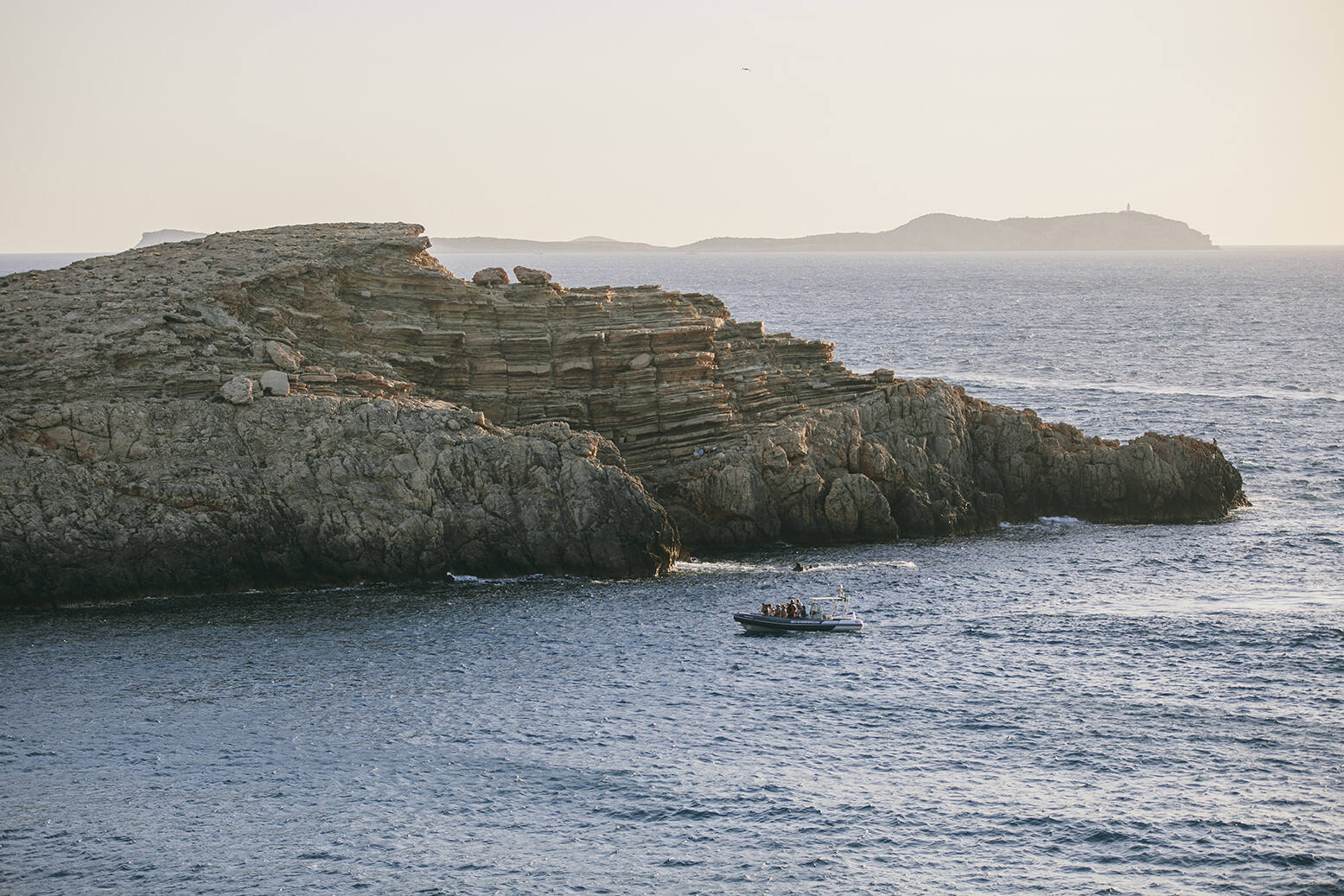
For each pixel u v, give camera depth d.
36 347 75.75
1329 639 63.31
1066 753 50.84
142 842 43.94
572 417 86.81
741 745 51.88
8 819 45.38
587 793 47.72
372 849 43.62
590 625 66.25
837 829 44.84
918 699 56.56
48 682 57.22
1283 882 41.03
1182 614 67.69
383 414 75.38
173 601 68.81
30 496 68.38
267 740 51.88
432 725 53.47
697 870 42.31
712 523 82.75
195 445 72.00
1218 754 50.38
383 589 71.69
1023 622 66.81
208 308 80.31
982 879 41.59
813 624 65.25
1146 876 41.59
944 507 85.31
